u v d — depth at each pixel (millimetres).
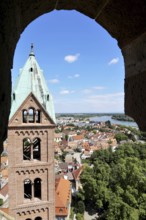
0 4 2594
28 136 29250
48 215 30031
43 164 29844
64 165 108125
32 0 3904
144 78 3982
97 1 4223
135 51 4336
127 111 4898
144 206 49219
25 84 29344
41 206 29719
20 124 28719
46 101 29922
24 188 30906
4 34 2912
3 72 2895
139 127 4383
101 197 59906
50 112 30141
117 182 58781
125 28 4383
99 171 66188
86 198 65000
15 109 28500
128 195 49750
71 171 101938
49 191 30094
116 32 4770
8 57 3236
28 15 4340
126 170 56031
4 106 3080
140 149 104375
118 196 51531
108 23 4738
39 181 30719
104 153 103500
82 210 61844
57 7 4742
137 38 4199
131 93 4602
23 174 29047
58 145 155375
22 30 4605
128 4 3803
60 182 66750
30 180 29406
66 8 4812
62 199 59219
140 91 4164
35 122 29625
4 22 2850
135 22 4023
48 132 30031
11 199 28438
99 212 62844
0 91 2791
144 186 52438
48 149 30078
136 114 4406
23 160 29312
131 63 4555
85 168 70875
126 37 4531
